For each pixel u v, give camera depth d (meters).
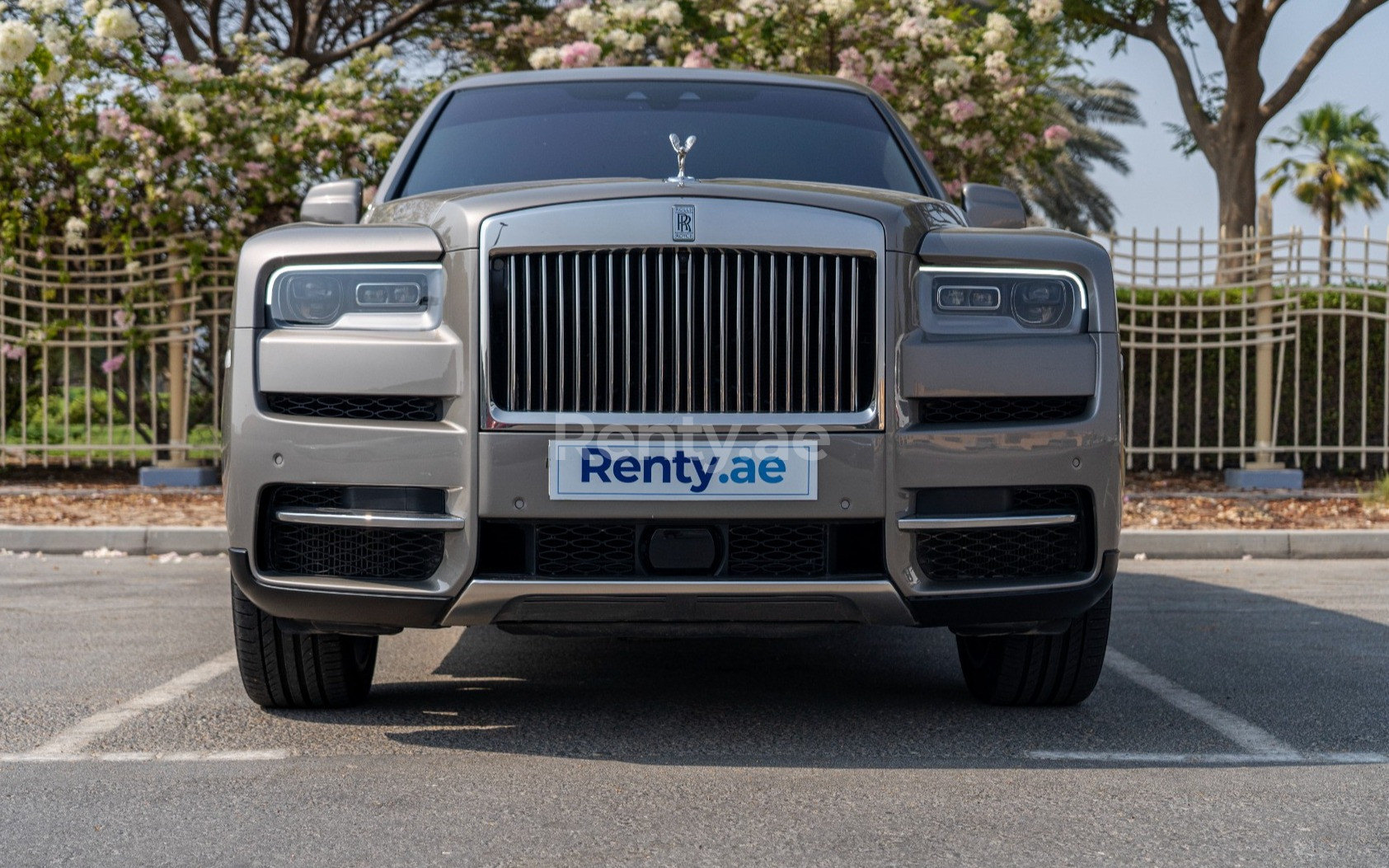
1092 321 3.53
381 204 4.23
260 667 3.77
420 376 3.37
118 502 9.61
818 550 3.42
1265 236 10.95
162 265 10.67
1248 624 5.62
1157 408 11.54
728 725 3.77
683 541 3.34
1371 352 11.37
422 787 3.13
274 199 10.73
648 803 3.01
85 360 11.02
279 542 3.52
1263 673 4.56
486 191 3.54
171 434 10.84
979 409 3.48
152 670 4.49
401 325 3.42
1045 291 3.52
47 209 10.79
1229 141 16.39
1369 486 10.80
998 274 3.50
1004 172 11.69
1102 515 3.53
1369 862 2.63
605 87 4.99
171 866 2.60
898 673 4.57
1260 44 15.92
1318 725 3.80
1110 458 3.52
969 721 3.83
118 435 11.91
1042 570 3.55
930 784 3.18
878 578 3.38
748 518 3.34
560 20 13.35
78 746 3.50
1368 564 7.87
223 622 5.45
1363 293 10.84
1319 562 7.96
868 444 3.36
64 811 2.94
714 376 3.34
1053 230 3.63
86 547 8.06
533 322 3.34
